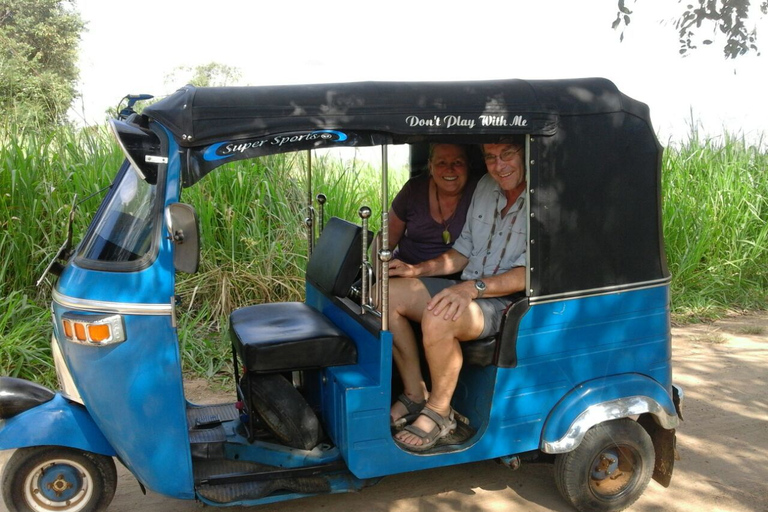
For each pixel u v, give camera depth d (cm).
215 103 276
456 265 373
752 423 453
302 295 597
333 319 365
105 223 304
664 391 342
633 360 341
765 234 758
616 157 323
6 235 541
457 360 321
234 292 584
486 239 355
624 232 329
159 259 279
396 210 410
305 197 638
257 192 621
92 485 304
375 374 308
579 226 320
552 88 313
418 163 414
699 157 781
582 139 315
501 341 314
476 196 363
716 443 423
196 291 568
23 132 609
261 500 307
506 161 326
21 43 1374
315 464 321
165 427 288
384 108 289
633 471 342
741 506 352
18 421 292
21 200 553
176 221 267
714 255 748
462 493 362
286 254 607
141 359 282
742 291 730
